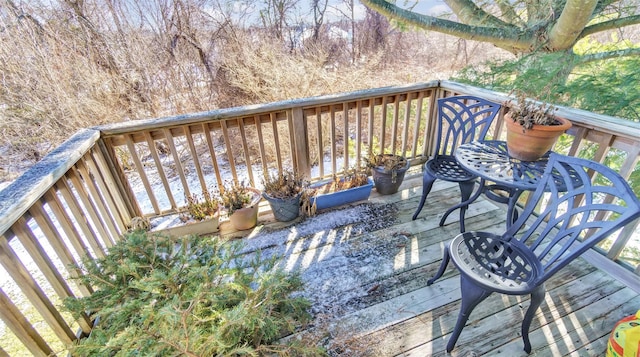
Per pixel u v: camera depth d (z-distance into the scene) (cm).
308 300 160
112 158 209
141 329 105
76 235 152
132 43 412
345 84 445
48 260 130
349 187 251
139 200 347
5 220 101
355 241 214
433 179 208
